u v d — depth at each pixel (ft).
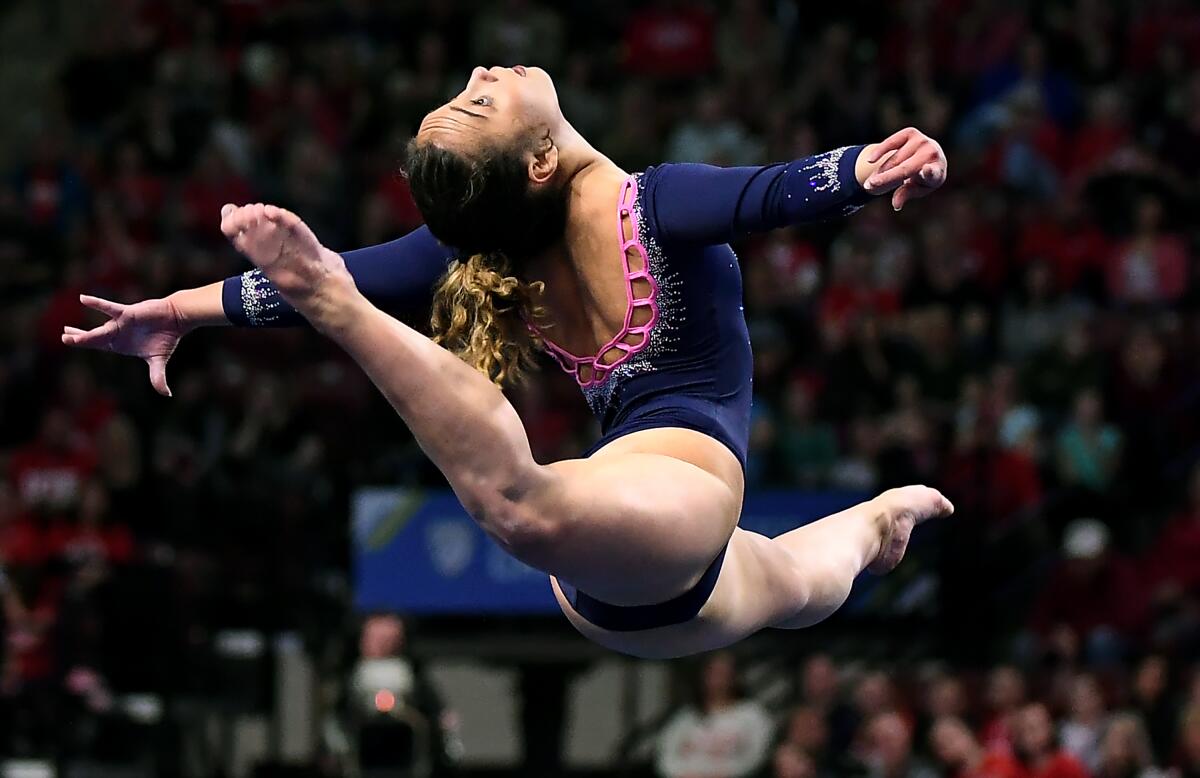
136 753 59.16
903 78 84.74
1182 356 69.36
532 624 61.31
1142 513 63.98
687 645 23.04
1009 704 56.29
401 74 90.27
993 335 73.20
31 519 66.95
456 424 19.85
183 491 66.39
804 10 90.68
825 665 58.59
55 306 77.61
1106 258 75.72
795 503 58.80
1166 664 57.82
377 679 55.01
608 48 92.38
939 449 64.39
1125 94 84.28
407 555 59.72
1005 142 81.10
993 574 61.31
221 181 83.20
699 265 23.26
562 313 23.77
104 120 92.12
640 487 21.11
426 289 25.02
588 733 67.46
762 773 57.62
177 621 60.54
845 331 69.77
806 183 21.39
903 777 54.85
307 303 19.36
